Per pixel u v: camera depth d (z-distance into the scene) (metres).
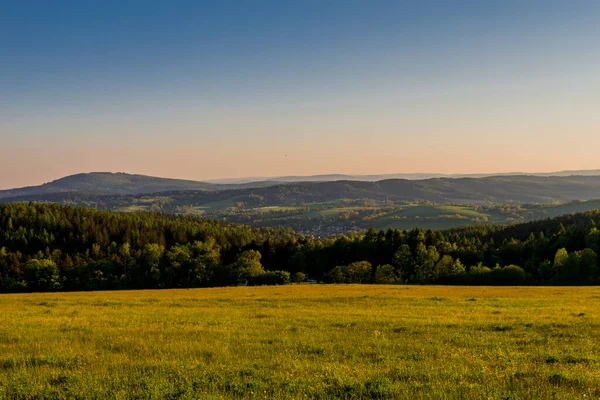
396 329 22.52
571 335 20.48
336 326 23.89
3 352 16.95
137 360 15.25
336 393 11.02
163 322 25.44
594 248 91.19
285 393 10.93
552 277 82.06
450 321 25.20
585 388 11.34
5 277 104.12
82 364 14.77
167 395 11.04
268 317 27.95
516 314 28.94
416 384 11.48
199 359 15.54
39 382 12.36
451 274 87.81
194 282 103.94
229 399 10.59
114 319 26.86
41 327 23.38
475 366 14.02
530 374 12.73
